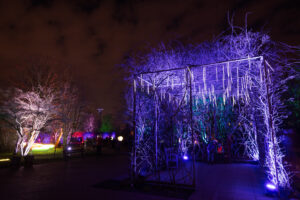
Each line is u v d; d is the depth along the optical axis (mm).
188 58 9352
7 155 14172
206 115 11977
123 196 5469
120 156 15477
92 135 32438
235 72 8930
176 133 9695
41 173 8789
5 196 5625
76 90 19766
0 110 12352
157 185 6324
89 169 9742
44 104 13680
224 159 10906
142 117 8156
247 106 10445
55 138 21953
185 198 5238
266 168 7801
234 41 7812
